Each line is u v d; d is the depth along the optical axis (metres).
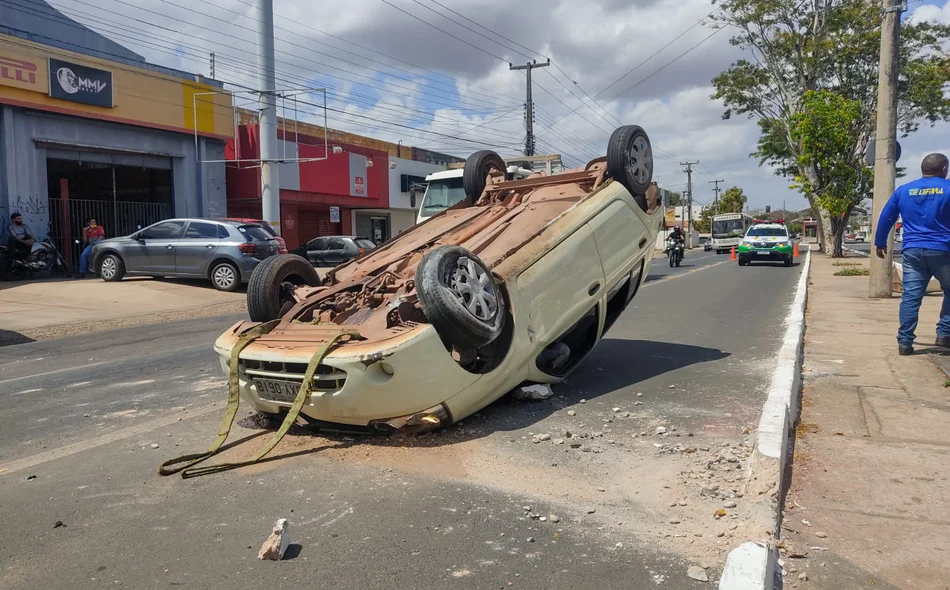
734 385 6.54
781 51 35.44
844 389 6.14
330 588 3.02
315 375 4.62
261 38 20.84
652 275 22.70
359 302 5.35
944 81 31.25
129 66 20.98
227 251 17.03
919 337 8.34
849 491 3.98
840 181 32.12
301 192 29.03
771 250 27.94
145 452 4.94
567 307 5.89
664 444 4.78
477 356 5.27
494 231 6.02
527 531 3.52
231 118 24.62
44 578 3.15
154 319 13.55
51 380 7.80
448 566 3.18
